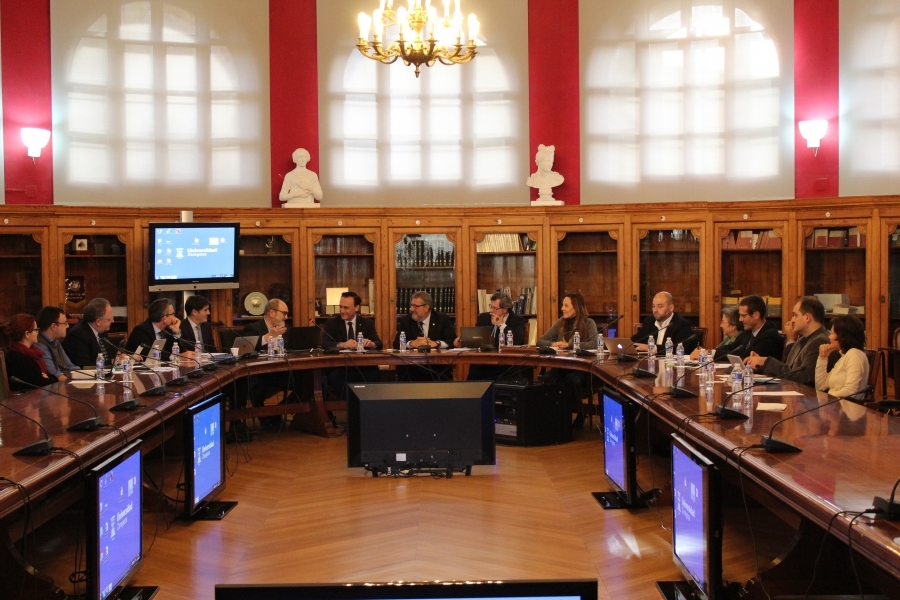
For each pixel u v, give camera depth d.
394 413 4.64
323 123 8.06
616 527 3.69
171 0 7.84
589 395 5.92
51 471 2.38
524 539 3.53
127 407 3.40
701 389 3.85
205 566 3.25
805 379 4.52
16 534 3.27
